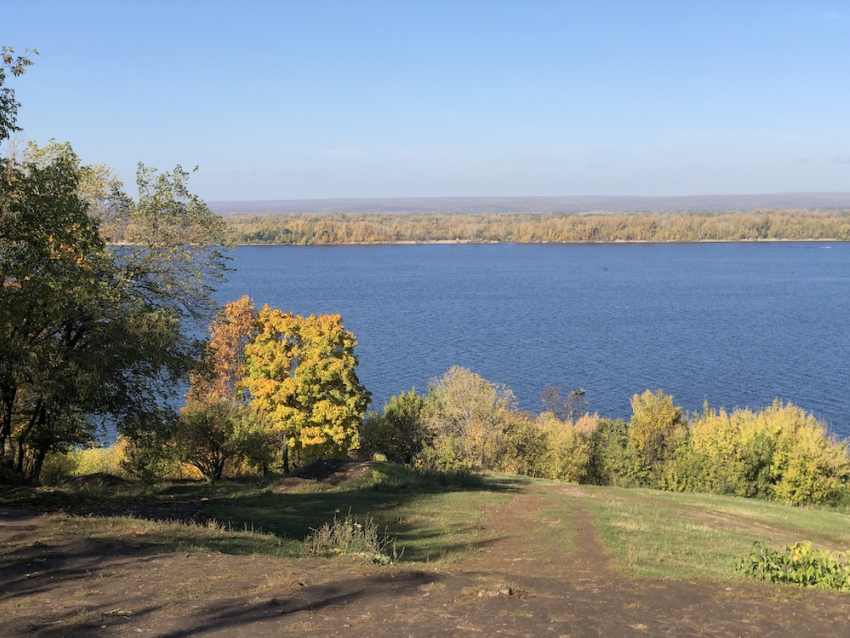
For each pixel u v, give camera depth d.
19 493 17.80
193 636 6.57
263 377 37.50
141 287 23.67
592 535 18.61
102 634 6.63
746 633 7.12
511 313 148.38
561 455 50.66
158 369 22.81
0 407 22.11
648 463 48.22
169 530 12.76
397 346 104.88
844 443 43.44
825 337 120.44
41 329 19.88
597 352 104.00
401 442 50.69
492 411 49.03
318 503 21.61
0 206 16.31
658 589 9.09
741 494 41.56
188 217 24.08
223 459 33.84
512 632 6.75
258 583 8.60
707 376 88.50
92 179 22.97
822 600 8.73
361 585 8.53
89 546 10.78
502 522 20.27
